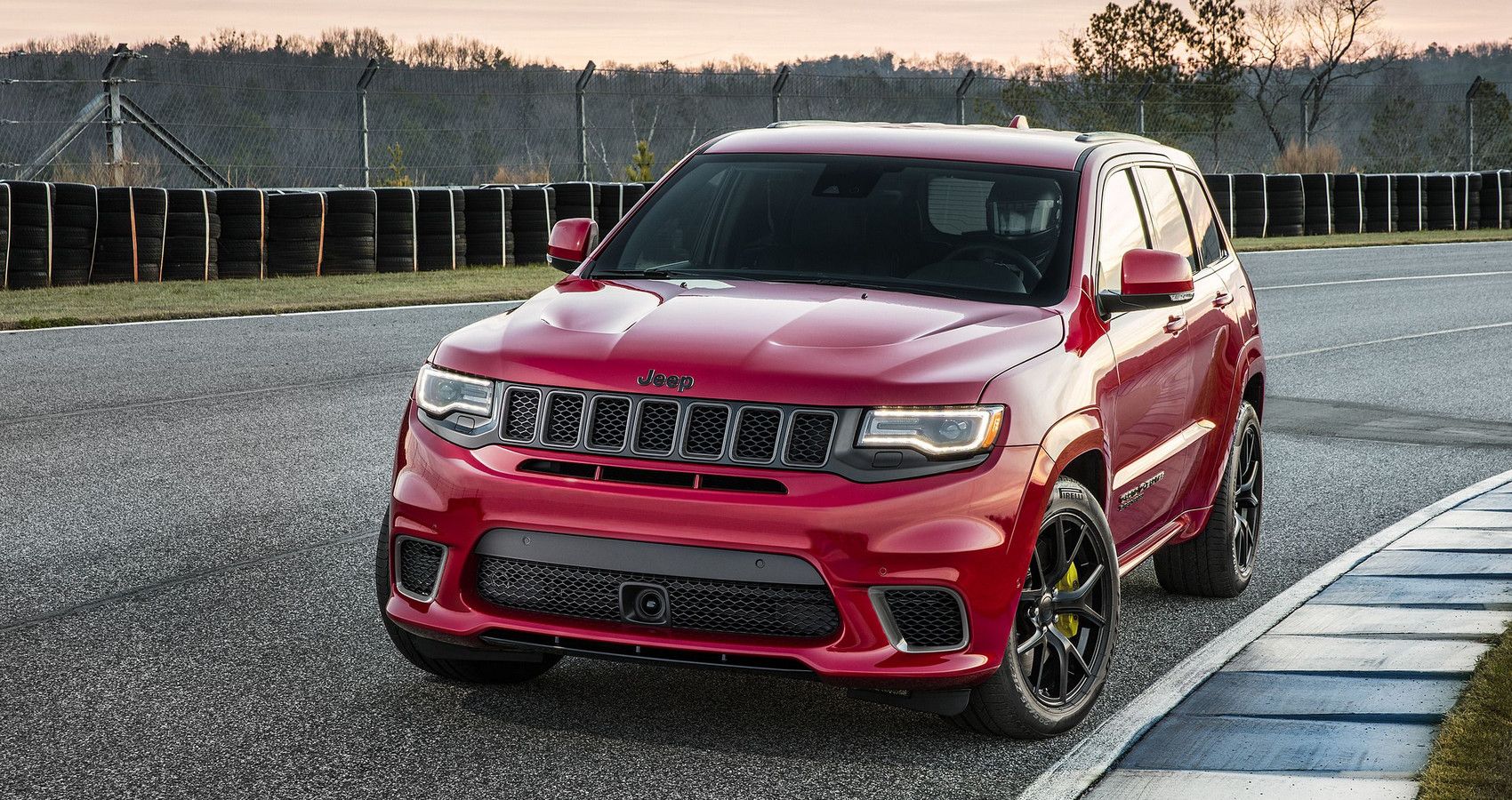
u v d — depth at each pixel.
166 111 25.03
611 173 28.52
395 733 4.33
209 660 4.99
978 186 5.27
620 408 4.05
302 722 4.41
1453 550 6.67
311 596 5.81
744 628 3.99
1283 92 58.12
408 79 26.52
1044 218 5.12
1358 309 17.34
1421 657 5.09
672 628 4.02
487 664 4.71
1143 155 5.97
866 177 5.39
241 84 25.23
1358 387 11.94
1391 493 8.18
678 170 5.75
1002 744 4.37
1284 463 9.02
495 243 19.66
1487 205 31.31
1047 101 47.28
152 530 6.79
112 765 4.04
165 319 14.31
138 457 8.37
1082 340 4.66
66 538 6.60
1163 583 6.31
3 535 6.63
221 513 7.14
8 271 16.19
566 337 4.28
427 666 4.64
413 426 4.38
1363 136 51.44
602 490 3.99
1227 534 6.10
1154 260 4.84
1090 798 3.90
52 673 4.83
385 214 18.78
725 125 29.73
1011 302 4.78
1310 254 25.27
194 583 5.95
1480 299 18.47
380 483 7.89
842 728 4.46
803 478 3.93
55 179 23.05
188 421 9.44
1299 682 4.87
